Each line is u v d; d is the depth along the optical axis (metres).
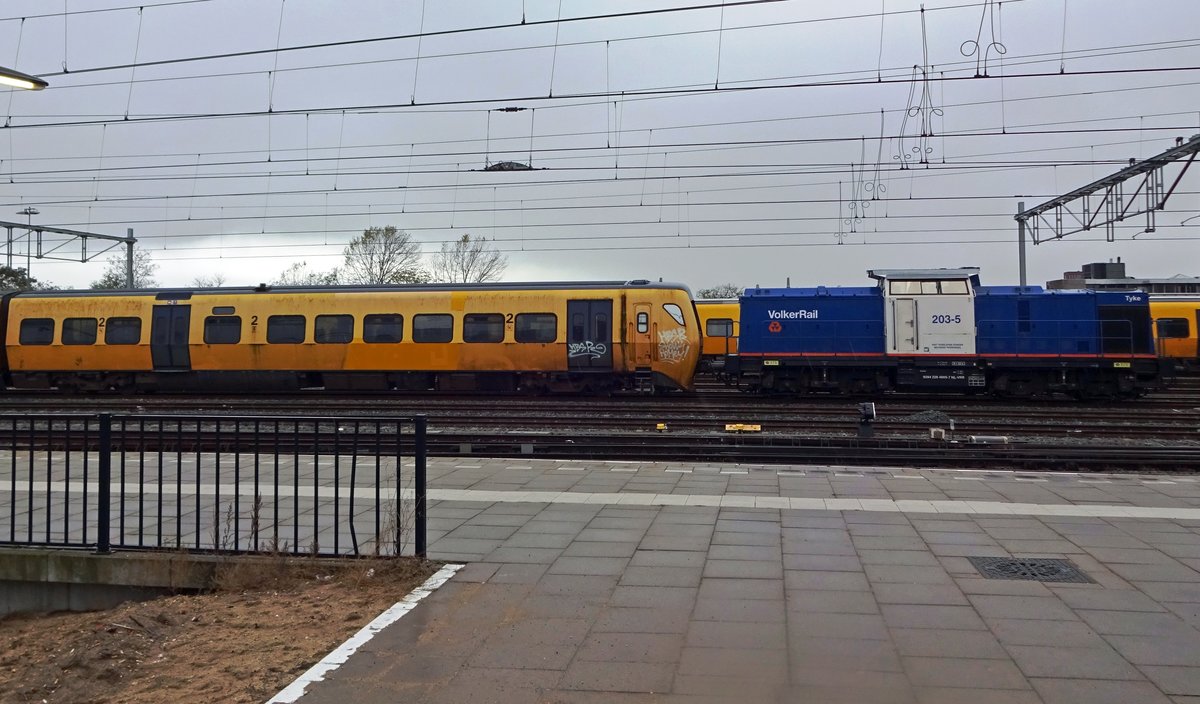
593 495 8.91
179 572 6.13
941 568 6.02
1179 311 28.16
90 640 5.00
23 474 10.25
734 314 29.72
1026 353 21.67
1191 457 11.20
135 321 22.70
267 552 6.27
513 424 16.14
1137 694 3.87
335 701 3.89
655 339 20.81
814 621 4.91
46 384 23.52
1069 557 6.29
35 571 6.34
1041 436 14.57
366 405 19.20
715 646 4.52
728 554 6.45
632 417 16.55
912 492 9.03
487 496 8.87
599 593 5.49
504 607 5.21
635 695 3.92
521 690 3.99
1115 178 20.95
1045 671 4.14
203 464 11.16
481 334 21.33
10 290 24.88
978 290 22.42
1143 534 7.02
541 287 21.42
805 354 22.55
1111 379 21.80
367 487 9.41
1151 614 4.98
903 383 22.14
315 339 21.92
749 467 10.84
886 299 22.31
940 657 4.34
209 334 22.36
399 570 5.95
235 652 4.66
